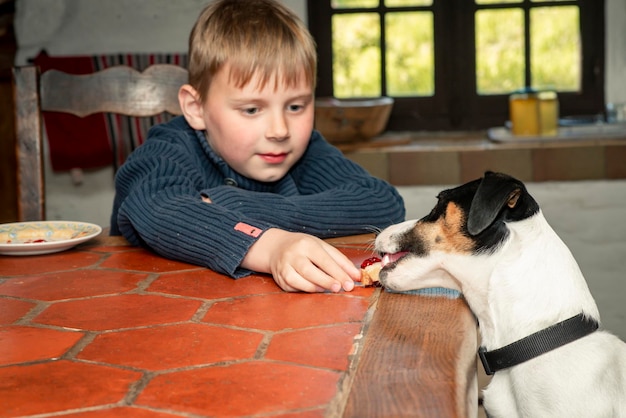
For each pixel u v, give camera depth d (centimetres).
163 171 132
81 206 285
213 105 140
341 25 292
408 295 101
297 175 159
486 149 259
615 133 262
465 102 293
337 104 265
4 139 265
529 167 260
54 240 134
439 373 71
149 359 76
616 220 268
